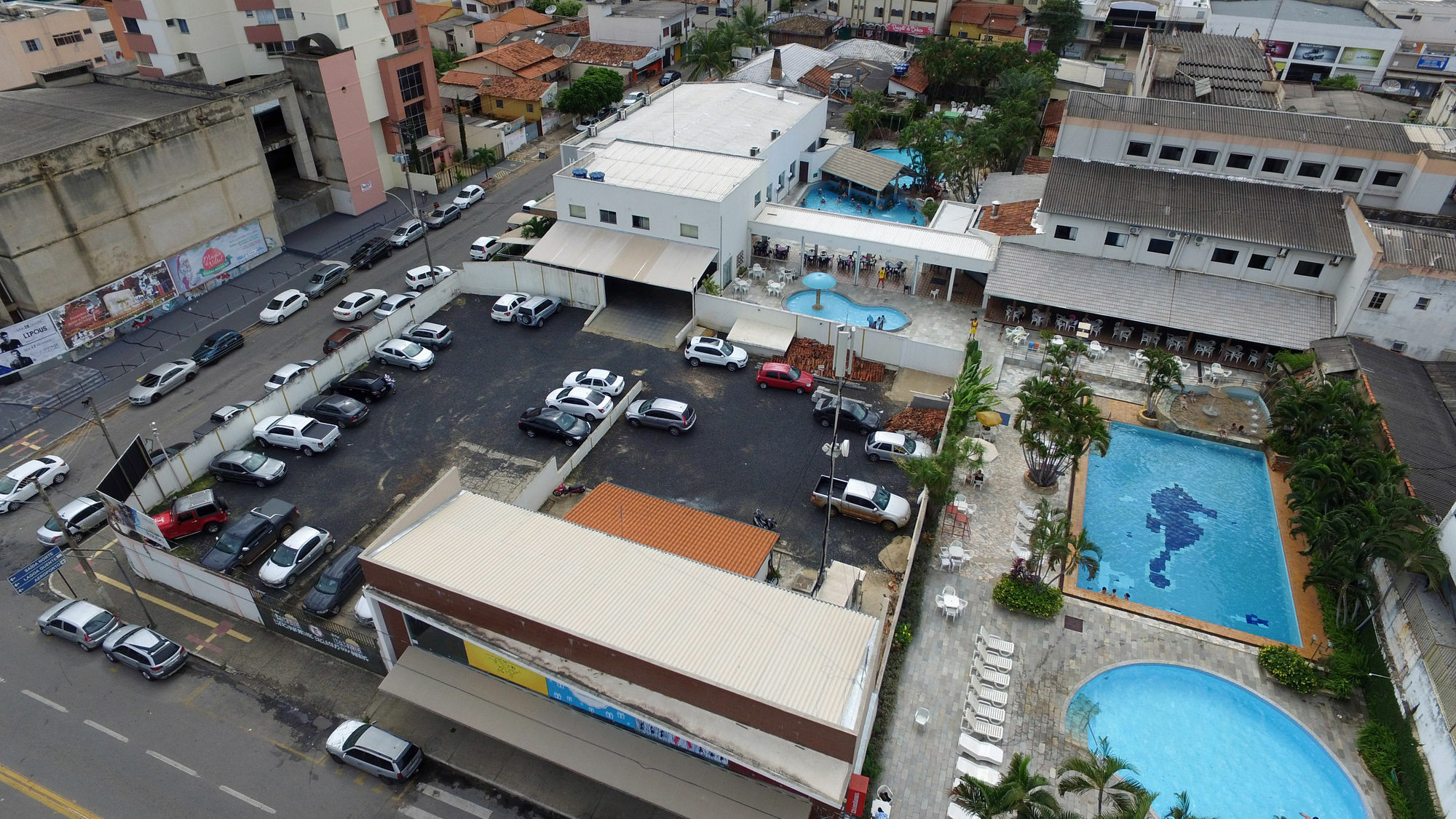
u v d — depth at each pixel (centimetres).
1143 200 5278
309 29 6719
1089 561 3447
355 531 3950
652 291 5900
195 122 5672
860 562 3759
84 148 5047
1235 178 5419
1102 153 5838
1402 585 3198
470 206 7338
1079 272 5334
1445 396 4309
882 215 6919
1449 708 2723
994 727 3033
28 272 4950
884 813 2734
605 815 2819
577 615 2692
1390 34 9406
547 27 11512
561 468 4162
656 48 10456
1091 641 3403
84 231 5172
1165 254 5238
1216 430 4494
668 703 2569
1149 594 3634
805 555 3784
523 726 2767
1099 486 4225
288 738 3080
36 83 6538
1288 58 10050
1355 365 4400
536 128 8919
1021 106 7388
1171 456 4400
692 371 5062
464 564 2894
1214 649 3362
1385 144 5291
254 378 5075
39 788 2897
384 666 3275
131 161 5328
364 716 3152
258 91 6406
